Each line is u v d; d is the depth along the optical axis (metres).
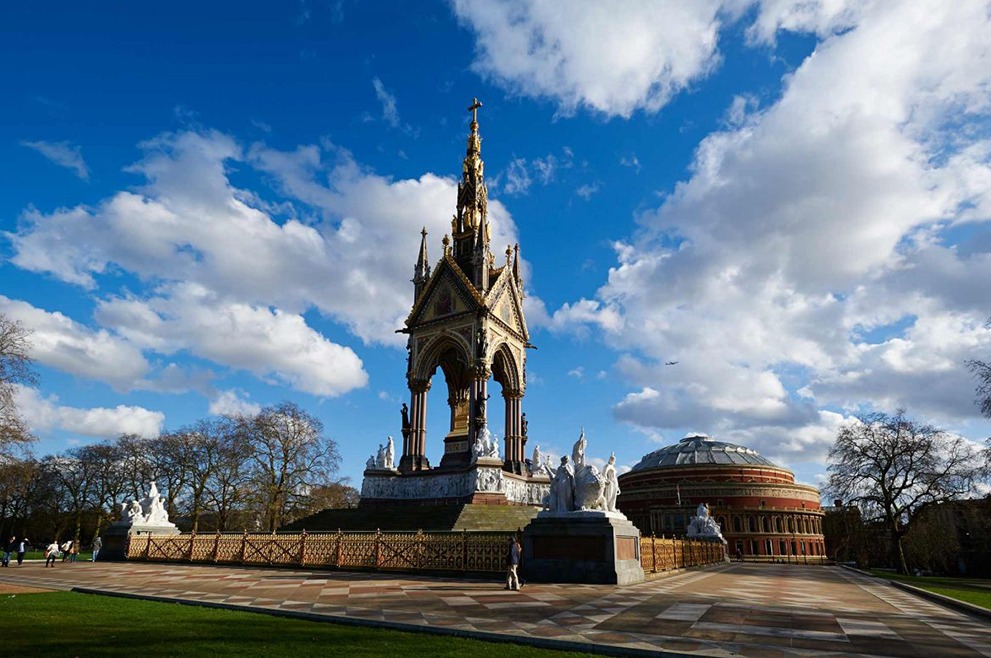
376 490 56.44
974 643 12.64
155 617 15.11
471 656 10.65
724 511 111.44
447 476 54.50
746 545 109.50
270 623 14.35
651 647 11.57
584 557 24.23
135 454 91.69
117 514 91.38
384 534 31.53
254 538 36.50
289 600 18.81
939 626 15.09
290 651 10.83
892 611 18.23
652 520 115.50
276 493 72.12
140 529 44.62
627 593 20.72
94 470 93.44
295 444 74.50
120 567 36.56
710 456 123.00
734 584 27.05
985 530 83.81
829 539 127.12
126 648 10.85
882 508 69.69
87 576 29.06
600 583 23.61
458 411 64.06
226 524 82.12
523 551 25.72
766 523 111.12
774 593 22.97
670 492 116.06
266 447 73.50
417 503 55.56
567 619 14.92
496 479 50.19
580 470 25.97
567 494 25.77
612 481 26.06
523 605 17.52
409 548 30.17
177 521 88.00
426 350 61.47
